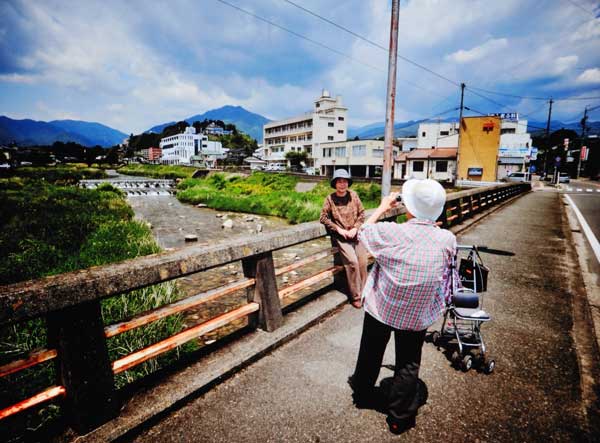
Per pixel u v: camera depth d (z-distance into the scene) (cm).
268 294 304
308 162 6706
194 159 10550
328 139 6562
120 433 193
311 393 237
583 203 1612
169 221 1480
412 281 170
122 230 994
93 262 641
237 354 271
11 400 242
